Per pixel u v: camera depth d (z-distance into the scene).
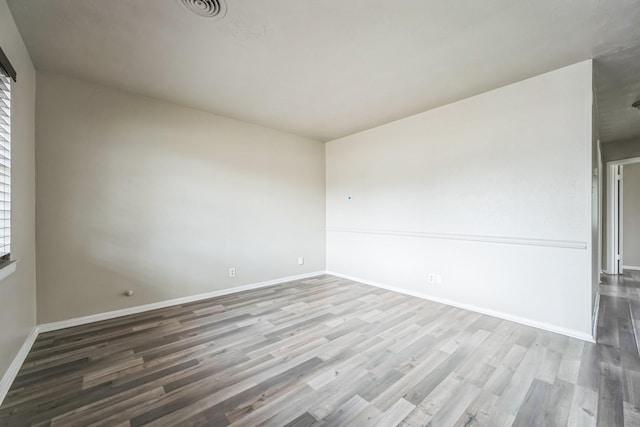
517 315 2.88
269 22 1.98
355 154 4.72
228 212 3.96
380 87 3.00
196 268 3.66
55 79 2.72
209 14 1.90
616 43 2.21
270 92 3.13
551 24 1.99
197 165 3.67
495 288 3.04
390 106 3.52
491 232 3.06
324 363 2.10
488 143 3.09
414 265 3.83
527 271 2.82
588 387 1.79
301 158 4.89
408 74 2.73
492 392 1.76
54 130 2.71
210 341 2.46
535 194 2.76
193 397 1.71
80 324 2.83
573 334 2.53
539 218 2.74
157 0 1.76
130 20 1.96
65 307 2.77
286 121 4.12
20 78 2.18
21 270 2.19
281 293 3.96
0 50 1.59
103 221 2.99
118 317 3.03
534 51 2.34
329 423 1.50
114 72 2.71
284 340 2.48
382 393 1.75
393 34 2.12
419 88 3.03
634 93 3.01
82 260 2.86
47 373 1.96
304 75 2.76
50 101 2.69
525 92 2.82
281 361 2.13
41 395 1.73
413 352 2.26
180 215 3.53
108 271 3.02
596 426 1.47
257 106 3.54
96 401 1.67
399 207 4.02
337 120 4.06
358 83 2.91
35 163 2.60
